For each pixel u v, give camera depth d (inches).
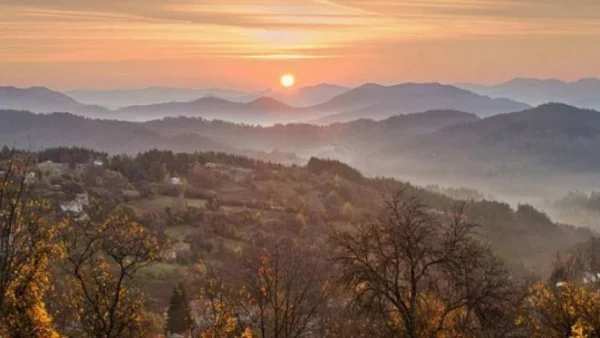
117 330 796.6
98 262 815.7
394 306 917.2
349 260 889.5
